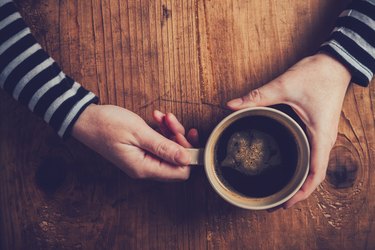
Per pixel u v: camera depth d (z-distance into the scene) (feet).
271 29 1.80
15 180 1.81
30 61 1.62
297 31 1.80
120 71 1.80
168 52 1.80
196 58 1.79
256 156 1.65
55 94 1.62
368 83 1.65
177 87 1.79
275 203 1.50
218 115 1.78
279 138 1.65
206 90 1.78
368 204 1.79
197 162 1.57
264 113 1.56
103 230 1.79
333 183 1.79
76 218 1.80
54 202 1.80
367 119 1.79
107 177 1.80
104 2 1.81
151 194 1.79
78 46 1.81
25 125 1.82
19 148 1.81
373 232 1.78
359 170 1.79
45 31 1.81
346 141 1.80
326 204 1.78
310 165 1.61
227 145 1.66
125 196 1.79
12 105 1.82
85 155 1.81
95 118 1.62
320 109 1.61
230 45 1.79
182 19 1.80
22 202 1.80
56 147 1.81
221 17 1.80
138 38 1.80
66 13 1.81
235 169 1.64
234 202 1.50
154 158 1.65
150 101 1.79
